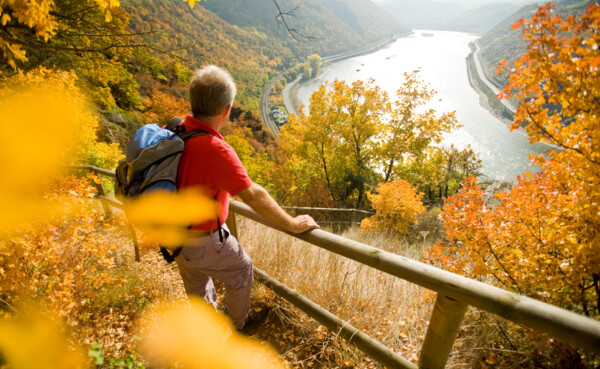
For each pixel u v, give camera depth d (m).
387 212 10.62
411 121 25.59
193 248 1.54
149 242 2.96
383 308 2.32
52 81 3.50
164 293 2.57
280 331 2.17
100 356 1.51
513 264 2.38
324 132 25.70
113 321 2.19
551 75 2.10
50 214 1.96
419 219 11.50
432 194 29.52
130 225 2.97
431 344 1.32
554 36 2.08
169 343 1.98
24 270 1.96
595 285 1.98
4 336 1.41
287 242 2.67
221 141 1.39
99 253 2.58
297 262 2.58
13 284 1.82
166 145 1.33
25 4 1.64
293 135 29.61
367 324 2.16
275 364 1.93
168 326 2.09
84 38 3.21
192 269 1.73
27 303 1.82
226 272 1.73
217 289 2.62
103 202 4.01
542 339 1.81
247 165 36.88
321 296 2.32
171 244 1.45
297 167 29.44
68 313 2.03
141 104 33.34
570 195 2.16
